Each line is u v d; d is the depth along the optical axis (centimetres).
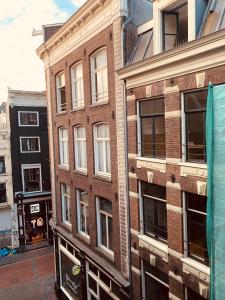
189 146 847
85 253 1410
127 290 1130
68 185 1619
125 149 1085
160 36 921
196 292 845
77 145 1499
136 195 1052
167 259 932
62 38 1490
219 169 717
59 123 1639
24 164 2459
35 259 2220
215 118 722
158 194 978
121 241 1157
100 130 1292
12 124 2397
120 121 1102
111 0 1094
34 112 2491
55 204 1800
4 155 2383
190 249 866
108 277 1272
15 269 2064
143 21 1114
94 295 1427
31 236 2498
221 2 797
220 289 725
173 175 880
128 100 1054
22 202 2434
